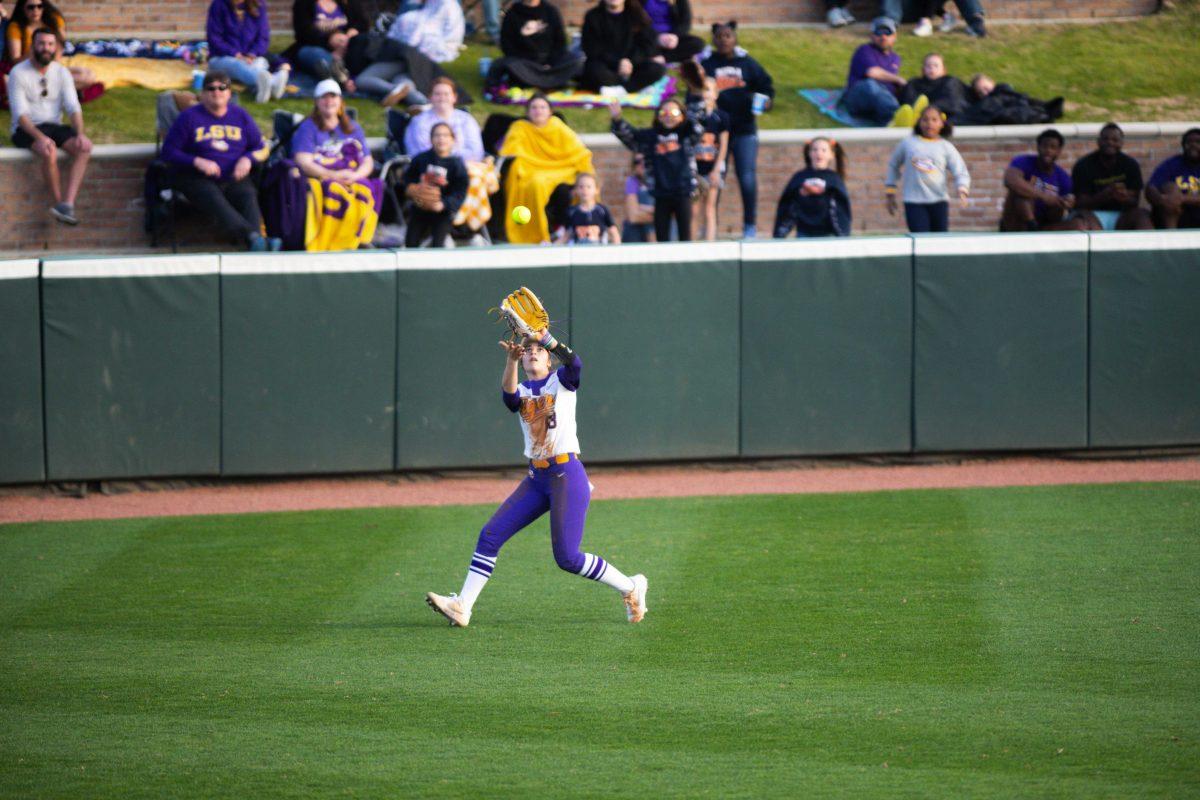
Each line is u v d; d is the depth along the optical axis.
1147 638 25.91
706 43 67.12
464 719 22.30
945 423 45.81
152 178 51.19
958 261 45.16
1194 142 51.38
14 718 22.73
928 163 50.66
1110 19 69.94
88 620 28.84
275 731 21.92
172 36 65.25
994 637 26.22
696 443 45.53
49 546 36.09
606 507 40.16
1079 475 43.69
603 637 26.92
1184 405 46.06
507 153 52.34
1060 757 20.09
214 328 43.53
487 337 44.59
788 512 38.75
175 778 20.02
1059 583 30.14
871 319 45.38
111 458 43.41
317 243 49.03
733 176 57.75
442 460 44.88
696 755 20.50
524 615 28.75
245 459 44.06
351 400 44.31
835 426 45.69
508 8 60.81
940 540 34.69
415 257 44.00
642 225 52.78
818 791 19.02
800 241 44.91
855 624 27.36
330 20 59.12
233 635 27.55
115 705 23.33
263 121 56.09
